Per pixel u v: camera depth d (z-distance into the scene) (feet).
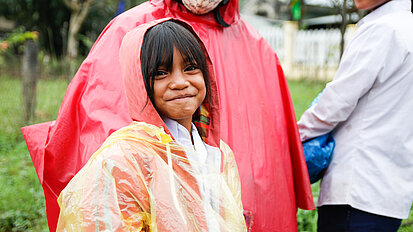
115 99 6.42
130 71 4.63
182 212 4.30
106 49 6.77
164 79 4.57
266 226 7.19
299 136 8.10
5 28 55.01
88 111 6.49
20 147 17.26
